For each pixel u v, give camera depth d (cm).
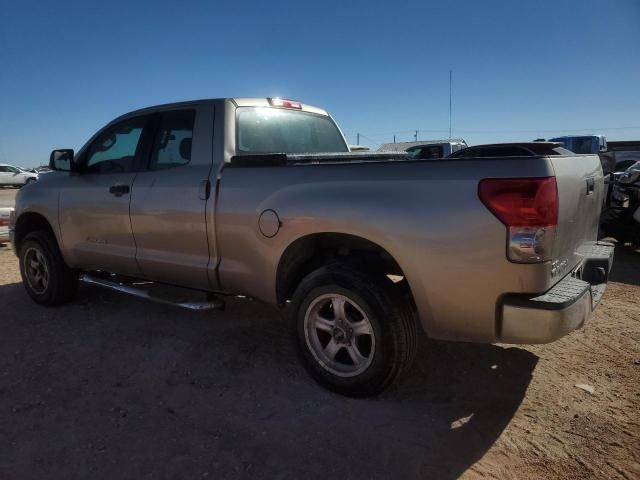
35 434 296
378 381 319
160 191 413
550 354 402
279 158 353
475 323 290
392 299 312
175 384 355
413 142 2086
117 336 442
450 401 330
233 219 368
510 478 256
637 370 374
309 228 330
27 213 537
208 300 418
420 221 292
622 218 824
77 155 505
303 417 311
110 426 303
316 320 345
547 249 271
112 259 461
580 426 301
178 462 269
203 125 404
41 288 536
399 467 264
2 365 390
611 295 575
